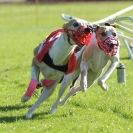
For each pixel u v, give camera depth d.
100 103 14.35
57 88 16.11
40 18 49.16
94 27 11.80
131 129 11.80
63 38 11.74
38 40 32.62
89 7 62.00
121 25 15.70
